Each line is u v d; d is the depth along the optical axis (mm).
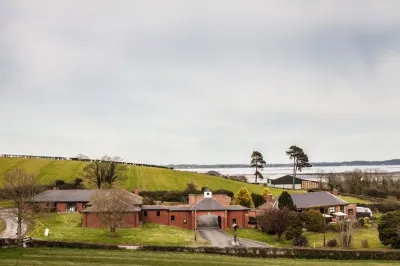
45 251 53344
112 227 75562
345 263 55438
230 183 151625
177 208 95562
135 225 86812
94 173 124375
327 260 57594
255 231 90500
